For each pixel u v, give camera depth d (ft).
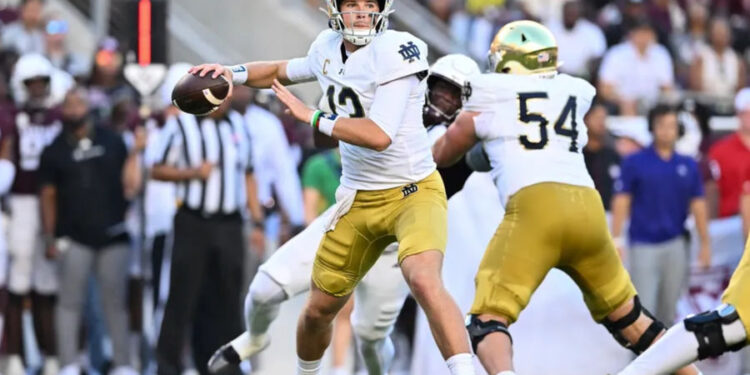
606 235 78.33
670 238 110.73
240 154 109.40
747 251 75.00
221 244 108.37
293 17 183.62
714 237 118.11
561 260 78.33
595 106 118.01
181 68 113.91
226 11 181.37
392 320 86.12
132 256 117.91
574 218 76.95
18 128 113.91
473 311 77.46
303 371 82.02
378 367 88.69
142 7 118.83
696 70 169.89
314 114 73.20
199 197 107.86
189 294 107.86
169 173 107.86
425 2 188.24
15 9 160.15
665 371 73.97
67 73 137.39
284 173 118.93
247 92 114.83
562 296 94.17
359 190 76.23
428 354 95.50
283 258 85.51
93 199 111.34
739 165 119.85
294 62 78.64
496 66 80.89
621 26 175.11
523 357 94.12
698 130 128.26
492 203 92.12
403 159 75.05
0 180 112.57
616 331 80.48
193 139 107.96
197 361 111.55
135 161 114.93
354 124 72.84
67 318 111.45
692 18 190.19
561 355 93.86
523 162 78.13
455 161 81.71
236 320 110.11
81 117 111.86
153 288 116.47
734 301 73.92
